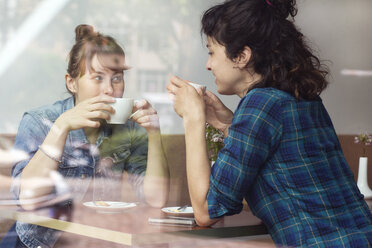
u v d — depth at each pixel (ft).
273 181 3.50
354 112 9.50
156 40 6.02
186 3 6.39
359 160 8.10
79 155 4.79
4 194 4.35
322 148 3.57
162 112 5.84
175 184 5.32
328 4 9.11
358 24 9.44
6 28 4.78
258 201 3.58
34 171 4.48
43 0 4.99
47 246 4.50
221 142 5.35
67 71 4.97
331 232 3.41
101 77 5.05
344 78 9.34
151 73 5.82
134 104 5.07
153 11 5.94
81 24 5.20
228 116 4.41
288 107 3.51
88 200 4.73
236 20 3.63
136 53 5.67
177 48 6.24
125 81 5.45
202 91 3.97
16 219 4.25
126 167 5.08
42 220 3.98
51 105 4.85
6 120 4.57
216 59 3.80
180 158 5.56
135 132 5.16
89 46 5.04
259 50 3.64
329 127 3.77
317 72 3.73
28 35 4.86
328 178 3.53
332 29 9.18
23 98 4.76
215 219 3.61
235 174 3.43
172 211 4.15
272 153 3.51
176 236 3.48
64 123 4.58
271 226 3.56
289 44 3.68
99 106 4.52
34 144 4.60
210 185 3.56
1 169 4.40
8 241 4.37
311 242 3.38
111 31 5.47
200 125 3.73
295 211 3.45
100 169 4.84
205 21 3.82
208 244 3.61
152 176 5.04
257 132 3.43
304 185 3.46
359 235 3.42
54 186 4.51
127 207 4.17
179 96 3.84
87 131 4.86
